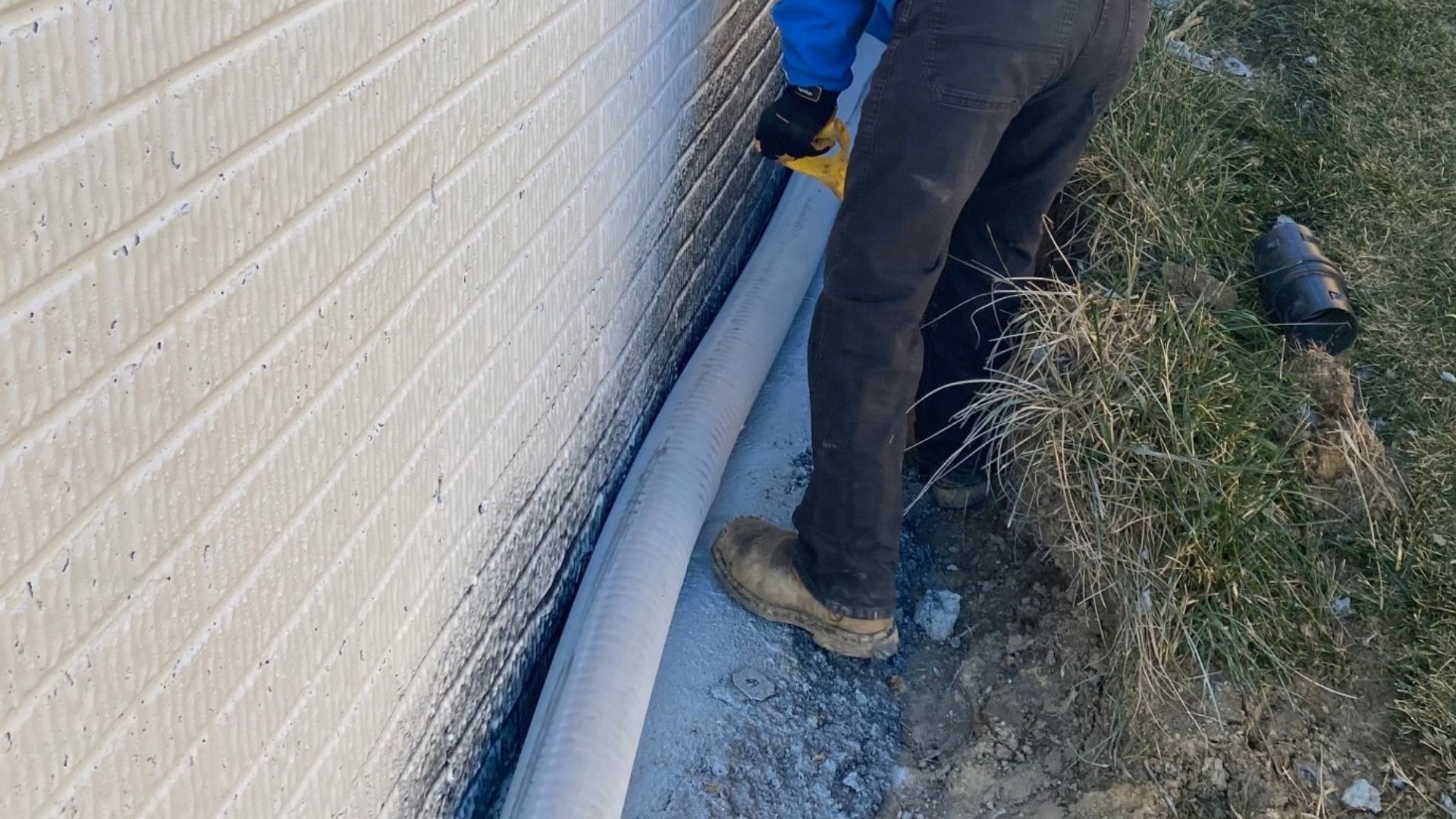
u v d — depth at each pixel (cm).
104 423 83
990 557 242
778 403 271
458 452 150
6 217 71
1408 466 261
